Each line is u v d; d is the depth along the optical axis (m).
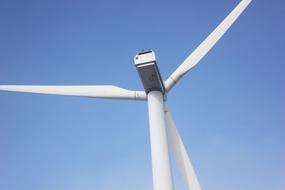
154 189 13.23
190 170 15.20
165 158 13.71
